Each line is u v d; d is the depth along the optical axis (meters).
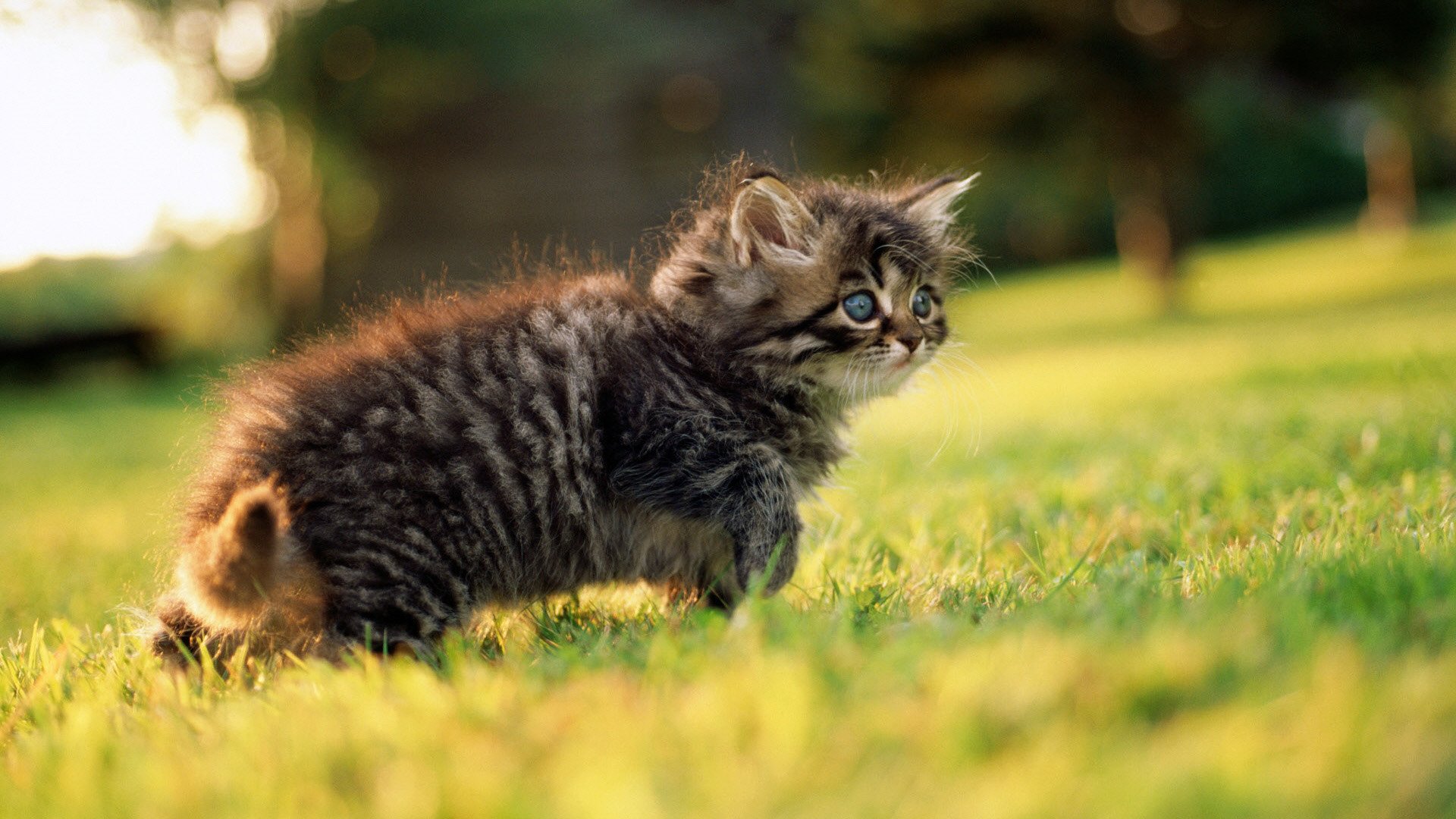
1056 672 0.77
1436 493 0.93
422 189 3.49
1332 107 3.63
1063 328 3.64
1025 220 5.84
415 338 0.89
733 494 0.90
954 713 0.76
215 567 0.84
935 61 3.53
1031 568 0.92
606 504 0.90
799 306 0.93
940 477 1.14
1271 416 1.17
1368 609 0.81
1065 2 3.40
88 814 0.76
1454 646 0.78
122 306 3.70
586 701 0.78
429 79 3.39
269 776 0.77
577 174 3.52
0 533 1.18
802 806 0.69
